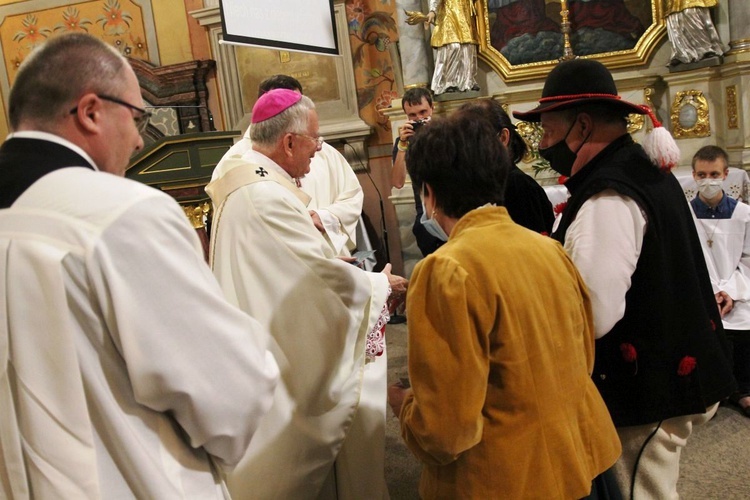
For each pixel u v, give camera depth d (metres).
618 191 1.64
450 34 5.15
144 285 1.10
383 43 5.88
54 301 1.06
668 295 1.69
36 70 1.15
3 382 1.09
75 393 1.07
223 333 1.17
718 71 4.87
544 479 1.30
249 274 2.15
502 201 1.44
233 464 1.28
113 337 1.11
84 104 1.16
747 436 3.07
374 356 2.26
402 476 2.96
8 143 1.17
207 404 1.16
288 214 2.15
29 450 1.08
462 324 1.24
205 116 6.40
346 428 2.18
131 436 1.13
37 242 1.07
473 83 5.22
